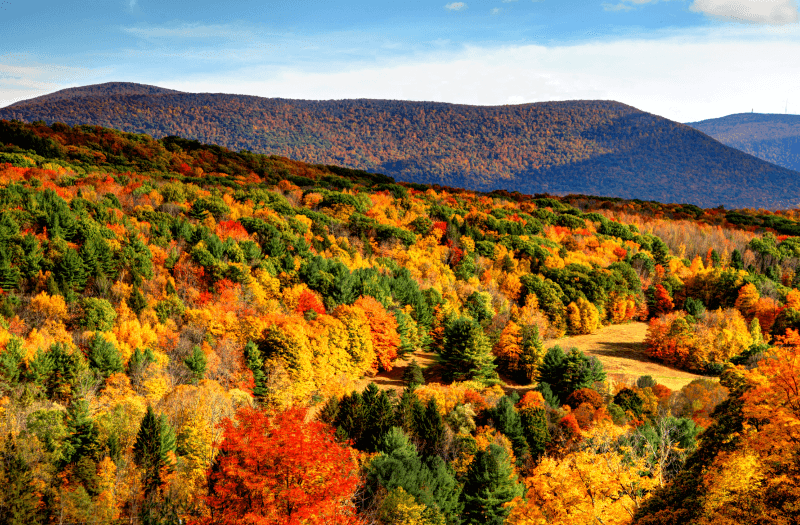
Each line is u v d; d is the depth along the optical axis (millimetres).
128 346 72312
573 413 68188
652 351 102938
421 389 76500
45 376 61250
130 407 57469
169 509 41469
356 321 88062
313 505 19859
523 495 48094
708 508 21484
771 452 21281
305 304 97000
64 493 40250
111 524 40031
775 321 113562
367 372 90750
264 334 79625
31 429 47188
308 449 20422
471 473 48406
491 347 89812
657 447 41812
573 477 29547
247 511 19891
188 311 84375
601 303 123375
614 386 82375
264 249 121812
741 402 24500
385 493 42094
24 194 113812
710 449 24953
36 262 89938
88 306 79812
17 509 37719
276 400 68812
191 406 56281
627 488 28906
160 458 44750
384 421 57062
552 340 112375
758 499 20688
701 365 96000
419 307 105312
